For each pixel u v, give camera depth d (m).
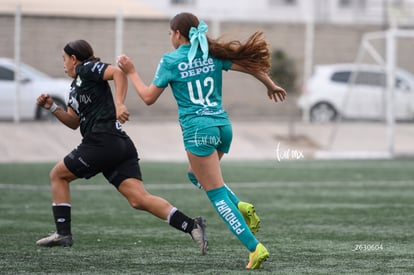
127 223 31.17
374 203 37.97
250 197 40.28
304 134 76.44
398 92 75.50
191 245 26.02
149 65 80.31
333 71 85.75
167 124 74.94
